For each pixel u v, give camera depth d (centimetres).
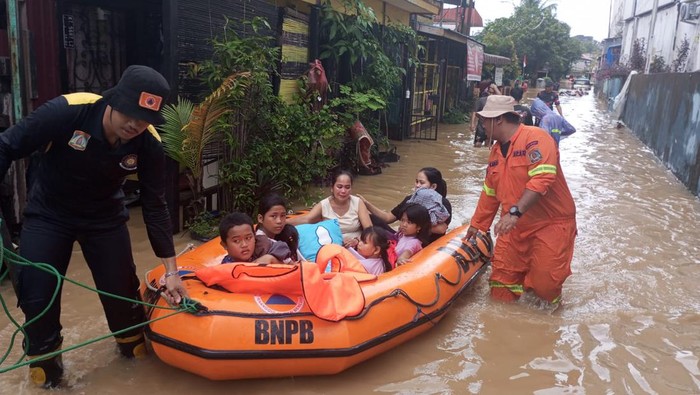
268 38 675
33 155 334
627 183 1012
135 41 806
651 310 487
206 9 623
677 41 1920
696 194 925
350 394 353
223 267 355
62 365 354
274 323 337
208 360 326
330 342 343
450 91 2011
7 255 310
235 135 646
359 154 964
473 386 366
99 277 344
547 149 443
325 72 969
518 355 407
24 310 319
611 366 394
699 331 448
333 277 371
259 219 442
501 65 2777
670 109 1251
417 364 390
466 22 2573
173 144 576
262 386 358
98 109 296
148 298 372
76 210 321
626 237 684
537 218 467
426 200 527
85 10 745
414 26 1471
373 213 538
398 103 1381
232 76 578
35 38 608
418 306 403
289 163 723
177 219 621
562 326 454
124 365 374
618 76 2686
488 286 533
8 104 502
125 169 312
